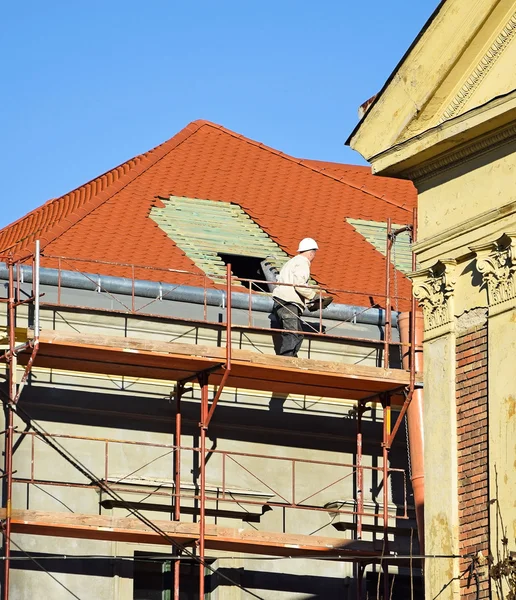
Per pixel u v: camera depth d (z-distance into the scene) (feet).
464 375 92.89
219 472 118.73
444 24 93.91
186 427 118.93
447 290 94.17
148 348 111.75
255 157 143.23
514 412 89.04
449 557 91.25
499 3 91.71
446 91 95.20
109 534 111.55
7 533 107.14
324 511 120.78
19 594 111.45
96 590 113.60
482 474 90.74
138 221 128.57
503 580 88.02
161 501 116.47
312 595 118.62
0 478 112.88
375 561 118.11
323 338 122.11
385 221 139.74
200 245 127.85
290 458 116.26
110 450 116.26
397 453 123.24
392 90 96.84
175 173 137.18
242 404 120.47
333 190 141.69
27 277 115.65
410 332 119.96
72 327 116.06
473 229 93.15
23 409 114.73
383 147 97.45
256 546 114.42
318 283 127.85
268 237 132.26
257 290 126.00
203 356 112.88
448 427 92.94
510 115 90.22
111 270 121.29
